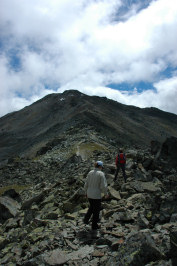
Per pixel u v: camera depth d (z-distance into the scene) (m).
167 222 7.71
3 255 8.89
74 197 12.85
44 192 17.02
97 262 6.28
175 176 13.61
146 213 8.67
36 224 10.74
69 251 7.21
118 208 9.93
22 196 21.84
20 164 41.72
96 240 7.62
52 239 8.20
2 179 33.88
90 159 28.17
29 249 8.27
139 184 13.30
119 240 6.89
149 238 5.93
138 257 5.59
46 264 6.41
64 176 24.84
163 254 5.41
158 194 9.12
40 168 38.44
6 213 15.12
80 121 182.38
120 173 16.83
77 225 9.41
